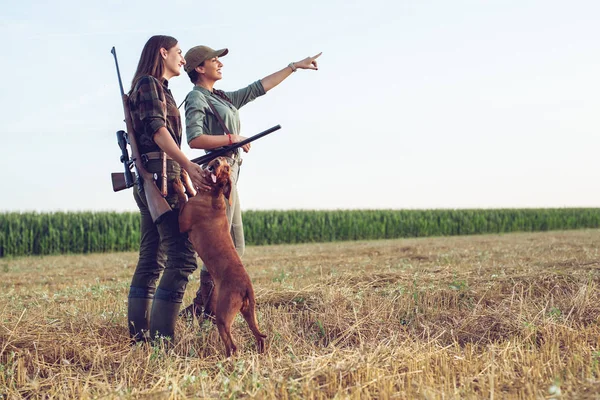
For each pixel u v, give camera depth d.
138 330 4.45
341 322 4.88
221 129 4.69
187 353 4.17
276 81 5.23
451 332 4.61
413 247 15.16
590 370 3.27
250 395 3.08
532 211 35.97
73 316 5.05
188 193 4.41
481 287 6.14
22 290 8.01
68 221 20.89
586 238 17.53
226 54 4.80
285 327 4.65
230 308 3.81
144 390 3.26
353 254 13.54
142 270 4.52
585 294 5.47
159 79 4.29
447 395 2.97
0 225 19.58
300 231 26.67
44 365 3.83
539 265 8.27
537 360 3.54
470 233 32.94
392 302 5.51
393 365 3.56
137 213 22.19
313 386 3.19
